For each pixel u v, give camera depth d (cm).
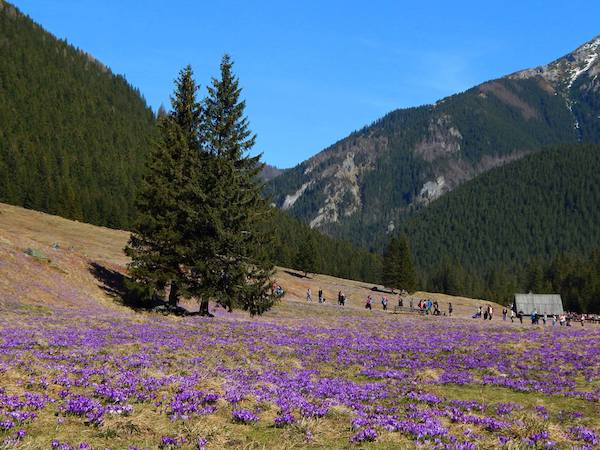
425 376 1947
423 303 8400
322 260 19375
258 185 4116
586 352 2686
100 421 992
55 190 15300
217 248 3834
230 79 4234
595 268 19438
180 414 1091
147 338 2298
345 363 2183
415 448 998
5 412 971
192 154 4144
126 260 6994
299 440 1010
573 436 1191
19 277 3653
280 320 4353
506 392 1769
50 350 1727
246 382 1502
